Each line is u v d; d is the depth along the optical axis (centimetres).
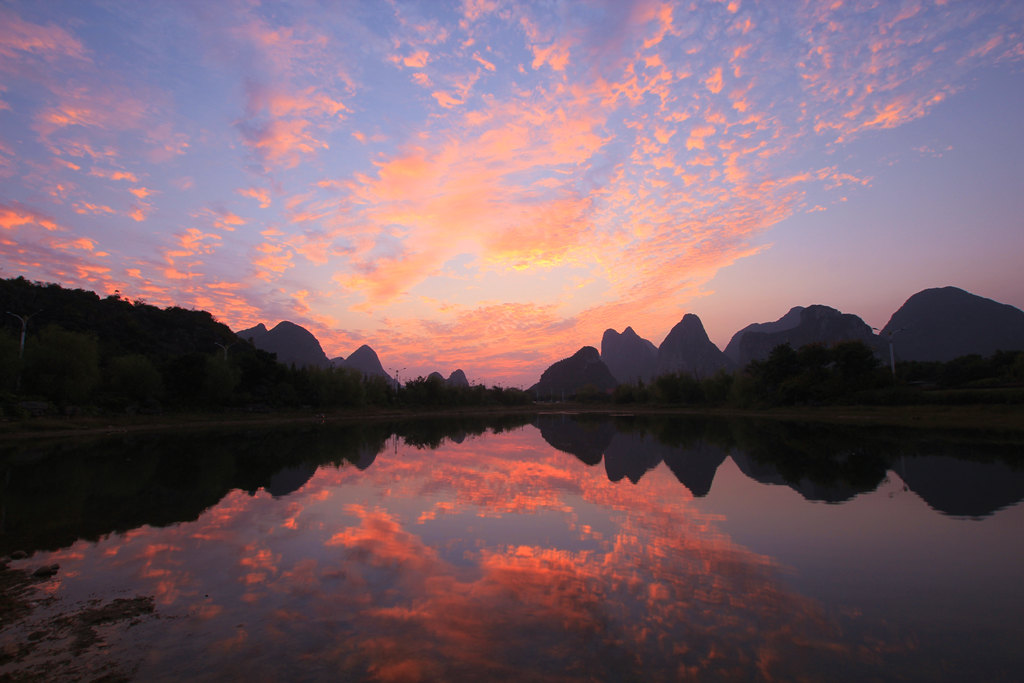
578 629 520
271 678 425
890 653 469
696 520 1001
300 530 930
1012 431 2769
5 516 1045
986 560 745
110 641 496
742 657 461
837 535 887
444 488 1365
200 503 1170
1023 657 462
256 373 5825
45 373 3594
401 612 564
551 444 2677
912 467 1623
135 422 3812
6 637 505
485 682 416
